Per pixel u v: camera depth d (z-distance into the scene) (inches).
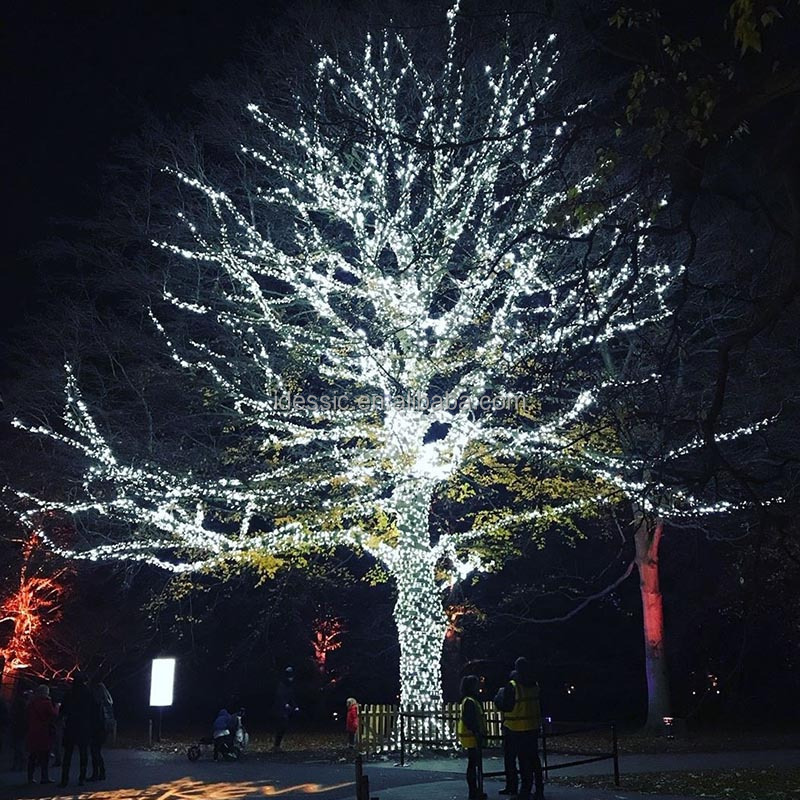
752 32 309.3
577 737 1156.5
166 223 931.3
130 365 983.6
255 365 933.8
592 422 817.5
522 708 531.5
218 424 962.1
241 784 653.9
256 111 893.8
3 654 1360.7
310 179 893.8
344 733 1486.2
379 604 1592.0
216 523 1133.1
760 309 383.9
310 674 1739.7
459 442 892.0
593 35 420.2
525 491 983.6
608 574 1533.0
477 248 858.1
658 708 1159.0
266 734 1462.8
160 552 1272.1
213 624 1563.7
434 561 944.9
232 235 924.0
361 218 895.1
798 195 370.9
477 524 1021.2
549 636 1609.3
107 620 1448.1
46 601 1380.4
